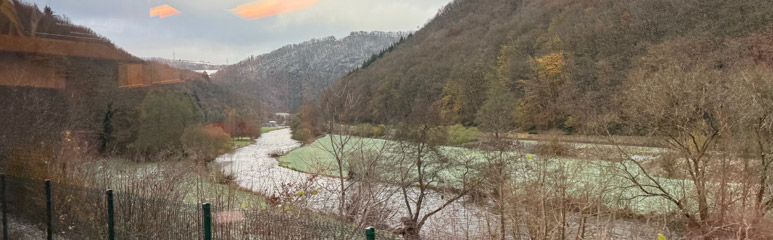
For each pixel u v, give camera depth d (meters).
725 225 8.38
